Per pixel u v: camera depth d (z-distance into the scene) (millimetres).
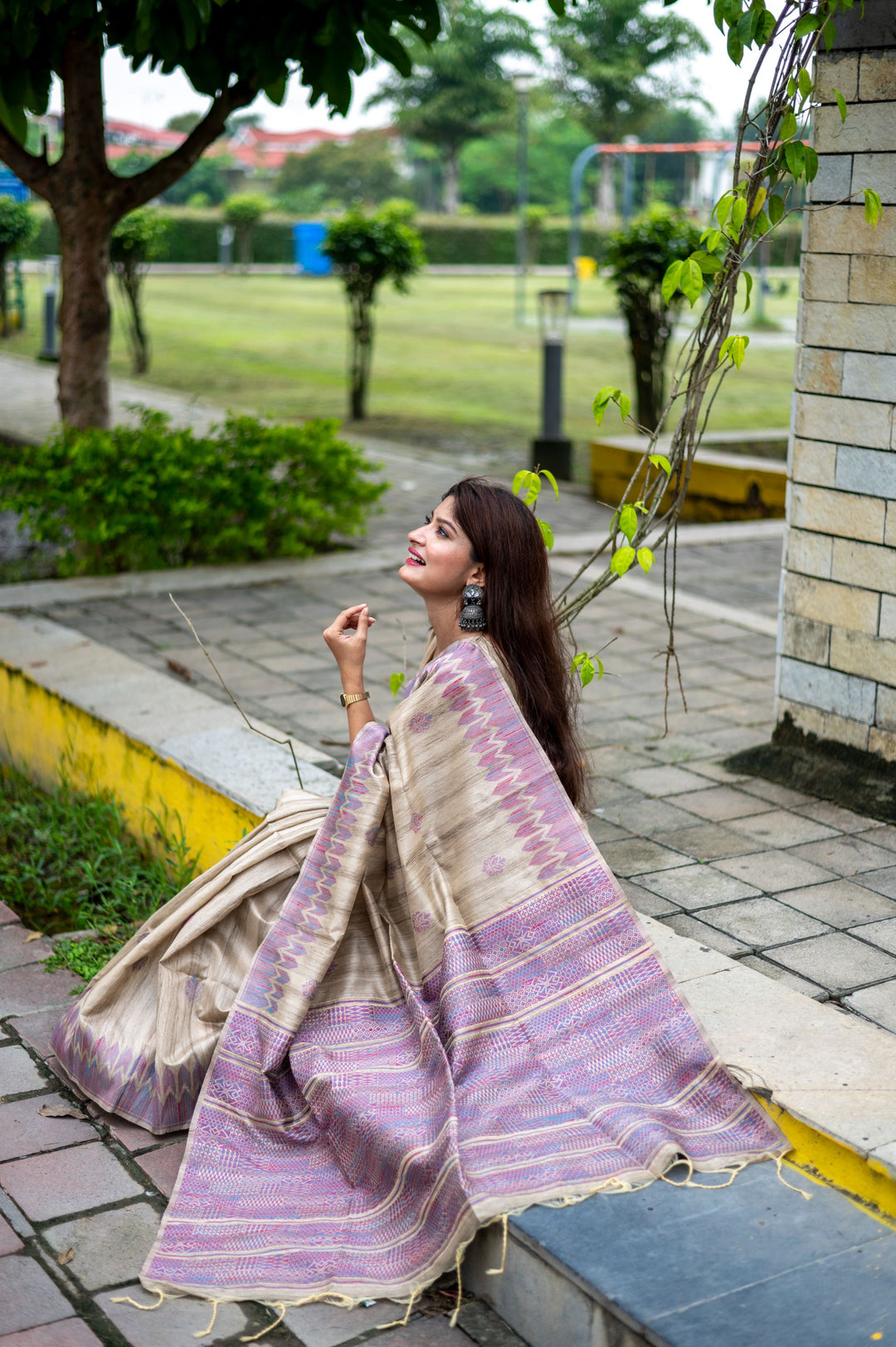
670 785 4836
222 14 6566
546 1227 2520
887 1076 2889
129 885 4430
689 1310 2316
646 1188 2637
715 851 4262
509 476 12539
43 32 6855
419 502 11203
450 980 2889
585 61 65312
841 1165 2664
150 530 8078
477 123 72438
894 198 4230
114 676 5539
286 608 7492
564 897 2930
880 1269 2430
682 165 81750
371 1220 2748
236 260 50969
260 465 8516
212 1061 3098
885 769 4566
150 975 3287
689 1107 2820
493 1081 2809
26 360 21844
